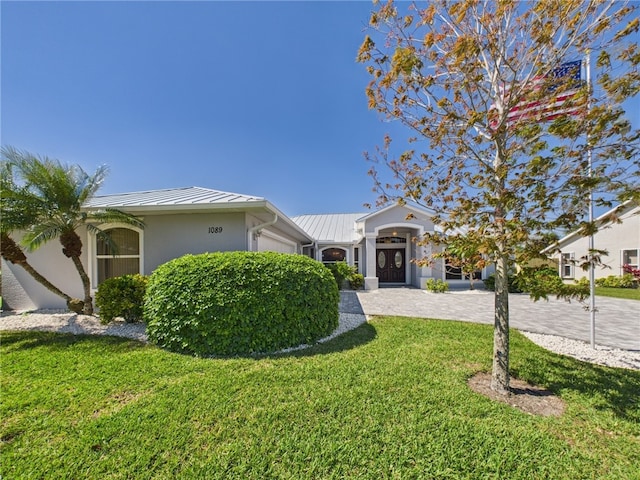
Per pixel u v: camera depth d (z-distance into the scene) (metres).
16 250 8.11
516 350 6.00
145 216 8.92
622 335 7.60
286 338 6.00
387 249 21.98
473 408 3.58
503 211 3.75
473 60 3.94
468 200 4.00
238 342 5.68
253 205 7.65
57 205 7.52
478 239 3.66
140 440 2.90
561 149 3.47
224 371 4.62
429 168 4.71
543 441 2.96
